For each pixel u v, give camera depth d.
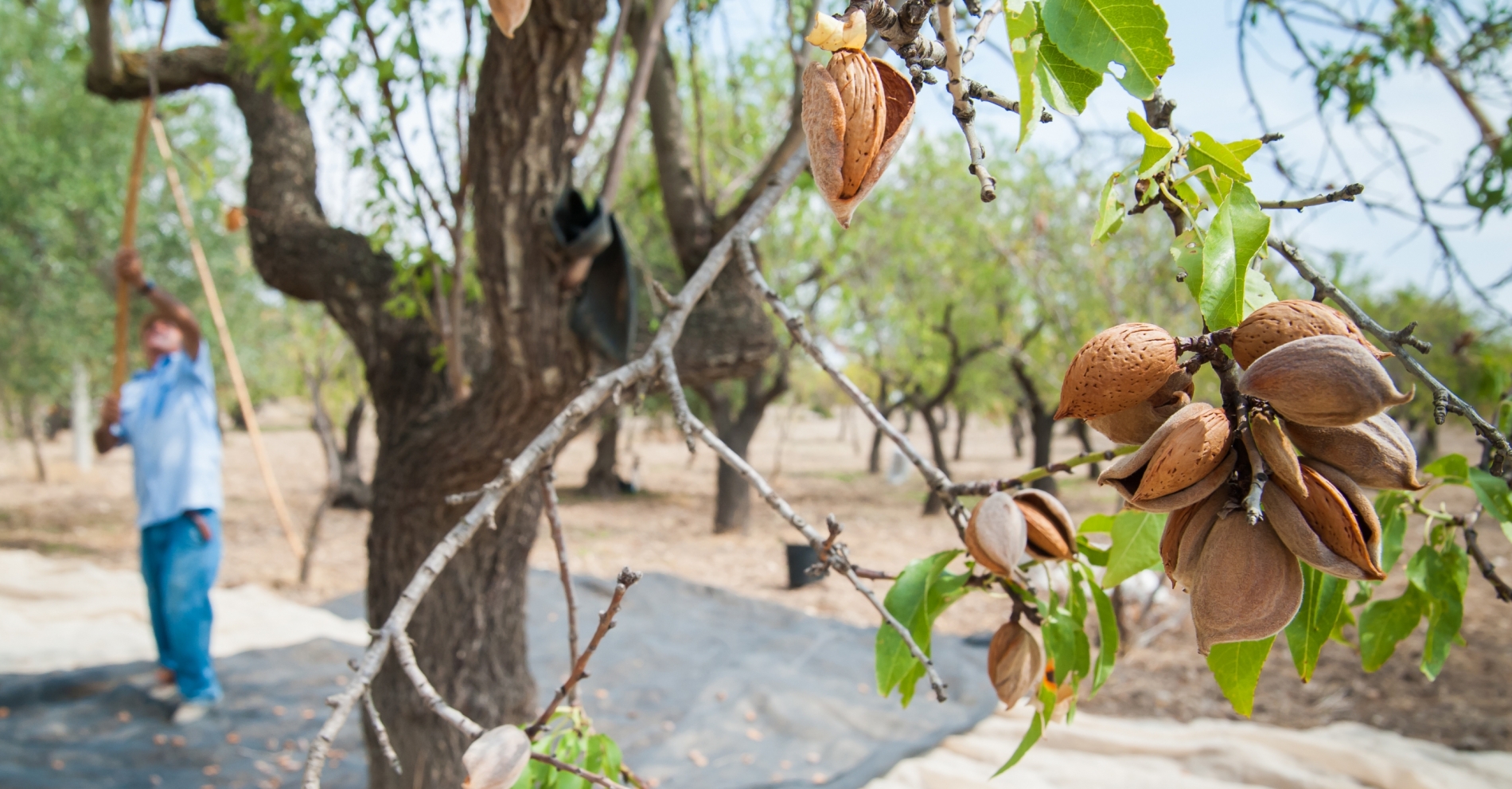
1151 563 1.26
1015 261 9.03
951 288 13.48
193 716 5.43
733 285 3.78
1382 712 5.66
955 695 5.75
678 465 25.48
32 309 11.46
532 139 2.69
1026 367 13.70
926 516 14.96
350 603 8.17
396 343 3.85
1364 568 0.71
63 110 11.34
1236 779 4.68
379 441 3.86
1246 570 0.75
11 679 5.84
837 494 18.34
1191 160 0.90
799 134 3.28
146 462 5.36
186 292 12.72
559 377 3.04
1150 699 5.97
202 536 5.47
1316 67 2.68
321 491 17.05
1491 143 2.52
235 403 22.48
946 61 0.76
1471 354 2.70
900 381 15.73
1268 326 0.76
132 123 11.70
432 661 3.56
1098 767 4.84
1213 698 5.98
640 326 3.75
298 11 3.28
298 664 6.41
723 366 3.73
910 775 4.78
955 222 12.31
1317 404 0.68
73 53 4.72
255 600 8.00
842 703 5.64
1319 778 4.59
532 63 2.57
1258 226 0.85
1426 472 1.35
